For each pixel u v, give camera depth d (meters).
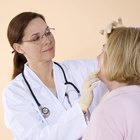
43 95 1.33
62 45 1.87
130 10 1.68
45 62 1.35
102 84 1.37
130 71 0.82
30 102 1.30
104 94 1.37
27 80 1.36
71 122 1.18
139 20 1.67
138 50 0.81
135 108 0.79
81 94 1.23
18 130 1.24
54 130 1.19
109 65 0.85
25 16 1.31
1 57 2.04
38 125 1.23
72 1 1.80
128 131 0.77
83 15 1.78
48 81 1.40
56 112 1.30
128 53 0.81
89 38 1.79
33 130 1.21
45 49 1.30
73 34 1.83
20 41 1.32
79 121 1.17
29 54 1.34
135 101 0.80
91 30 1.78
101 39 1.76
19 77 1.40
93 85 1.16
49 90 1.35
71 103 1.33
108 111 0.79
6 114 1.29
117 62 0.83
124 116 0.78
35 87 1.34
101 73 0.96
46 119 1.28
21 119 1.24
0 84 2.07
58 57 1.88
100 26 1.75
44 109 1.29
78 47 1.83
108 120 0.78
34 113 1.27
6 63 2.04
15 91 1.31
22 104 1.28
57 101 1.32
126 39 0.82
